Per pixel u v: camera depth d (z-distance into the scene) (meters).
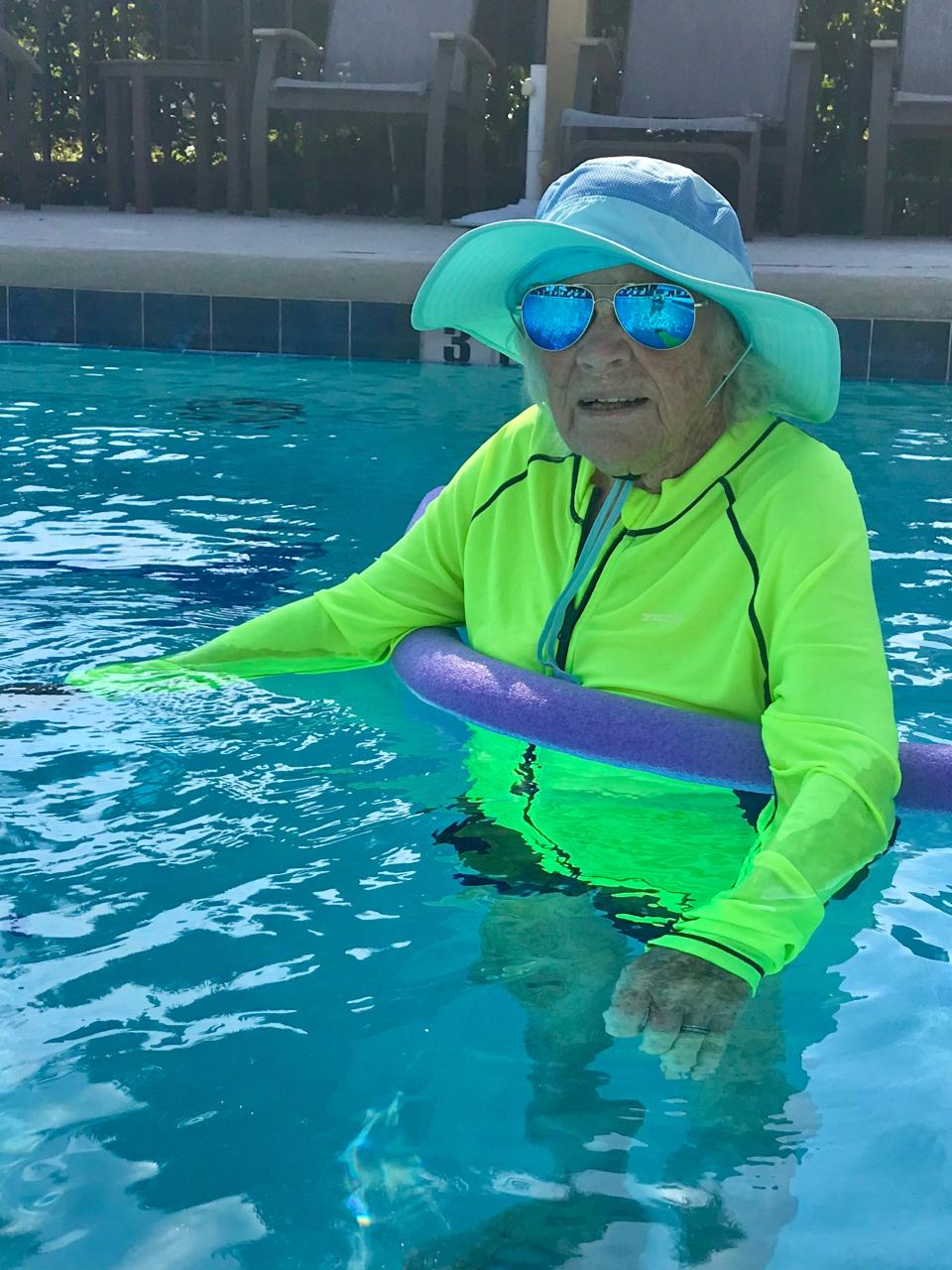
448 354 6.06
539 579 1.88
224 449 4.18
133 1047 1.20
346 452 4.16
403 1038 1.21
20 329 6.37
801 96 7.50
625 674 1.78
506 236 1.67
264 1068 1.17
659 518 1.73
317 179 8.90
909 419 4.80
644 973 1.26
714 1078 1.15
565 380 1.67
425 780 1.77
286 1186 1.03
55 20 9.60
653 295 1.59
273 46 7.83
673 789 1.69
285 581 2.80
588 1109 1.12
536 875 1.51
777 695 1.62
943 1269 0.95
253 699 2.06
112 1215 1.00
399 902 1.46
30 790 1.73
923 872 1.55
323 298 6.09
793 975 1.33
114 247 6.26
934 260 6.61
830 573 1.61
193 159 9.91
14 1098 1.13
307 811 1.68
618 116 7.66
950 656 2.38
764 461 1.70
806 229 8.78
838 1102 1.13
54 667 2.22
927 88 7.55
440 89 7.56
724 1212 1.00
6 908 1.44
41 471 3.84
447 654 1.96
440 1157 1.06
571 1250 0.97
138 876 1.51
